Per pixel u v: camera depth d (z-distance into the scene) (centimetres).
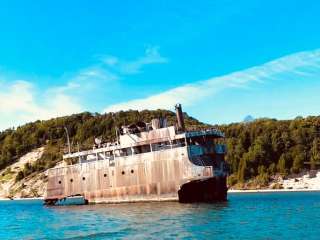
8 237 5222
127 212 6688
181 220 5475
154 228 4938
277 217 5684
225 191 8044
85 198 8850
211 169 7288
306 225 4909
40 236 5084
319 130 18125
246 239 4150
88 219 6356
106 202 8475
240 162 17525
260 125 19425
